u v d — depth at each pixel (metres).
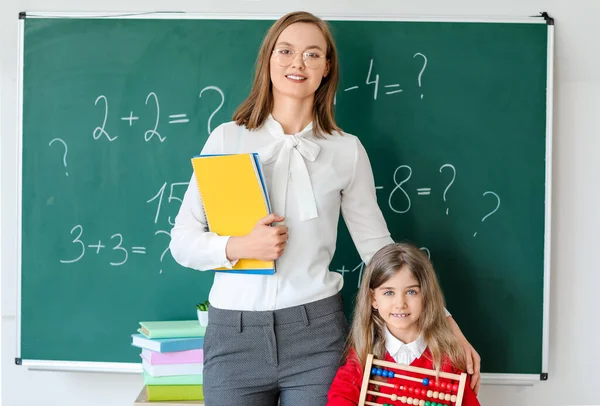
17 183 2.04
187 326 1.90
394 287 1.61
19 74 2.03
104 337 2.05
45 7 2.07
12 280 2.12
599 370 2.06
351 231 1.76
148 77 2.02
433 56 1.99
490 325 2.01
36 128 2.03
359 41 1.99
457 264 2.00
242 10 2.05
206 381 1.61
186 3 2.05
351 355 1.65
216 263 1.57
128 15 2.02
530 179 1.99
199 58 2.01
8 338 2.13
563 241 2.04
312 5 2.04
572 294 2.05
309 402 1.57
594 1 2.00
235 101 2.01
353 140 1.71
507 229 1.99
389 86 2.00
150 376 1.83
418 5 2.03
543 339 2.00
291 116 1.67
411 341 1.65
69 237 2.04
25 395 2.14
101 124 2.03
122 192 2.03
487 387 2.08
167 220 2.03
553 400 2.07
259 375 1.57
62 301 2.05
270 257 1.53
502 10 2.02
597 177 2.03
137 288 2.04
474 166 1.99
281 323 1.57
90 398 2.13
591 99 2.02
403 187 2.00
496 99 1.98
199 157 1.57
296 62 1.62
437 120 1.99
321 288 1.60
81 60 2.03
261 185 1.53
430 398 1.59
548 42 1.97
